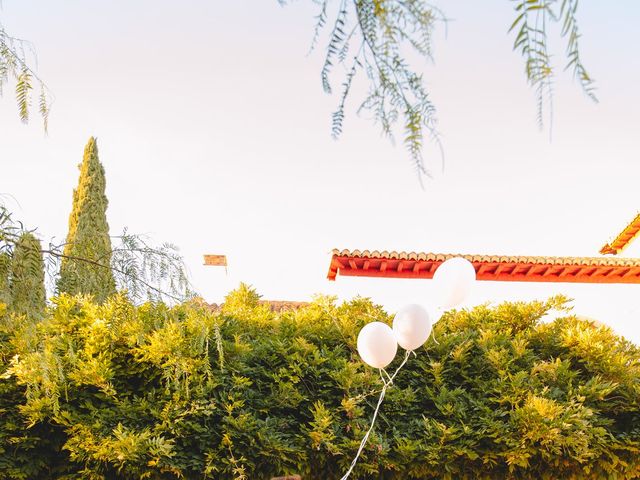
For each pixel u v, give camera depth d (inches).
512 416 197.2
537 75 21.4
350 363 212.4
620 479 199.2
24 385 190.2
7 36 72.8
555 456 194.2
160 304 97.8
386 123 26.7
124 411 190.2
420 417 212.1
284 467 188.7
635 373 217.0
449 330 251.0
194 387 191.5
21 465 187.6
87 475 184.9
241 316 242.8
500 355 219.8
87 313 196.2
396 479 199.2
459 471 199.6
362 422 200.2
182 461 183.3
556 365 216.2
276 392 204.5
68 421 187.6
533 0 21.1
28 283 80.4
